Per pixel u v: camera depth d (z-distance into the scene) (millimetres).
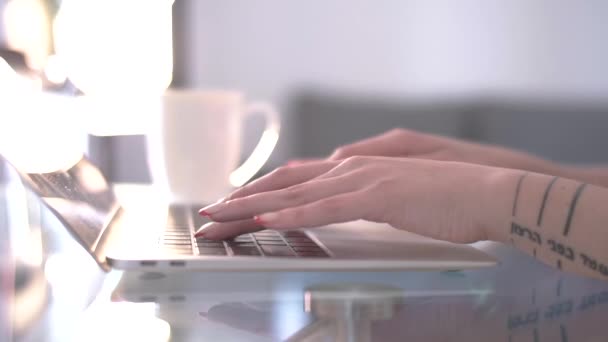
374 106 2678
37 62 1035
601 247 515
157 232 641
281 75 3287
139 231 649
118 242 575
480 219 553
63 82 1189
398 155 839
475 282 518
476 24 2945
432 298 478
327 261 510
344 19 3193
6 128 522
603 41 2658
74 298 477
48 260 595
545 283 520
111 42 1513
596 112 2348
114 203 847
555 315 434
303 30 3252
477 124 2572
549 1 2766
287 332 407
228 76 3322
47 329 408
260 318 429
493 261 528
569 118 2387
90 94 1382
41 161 588
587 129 2338
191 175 1026
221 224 593
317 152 2730
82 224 560
